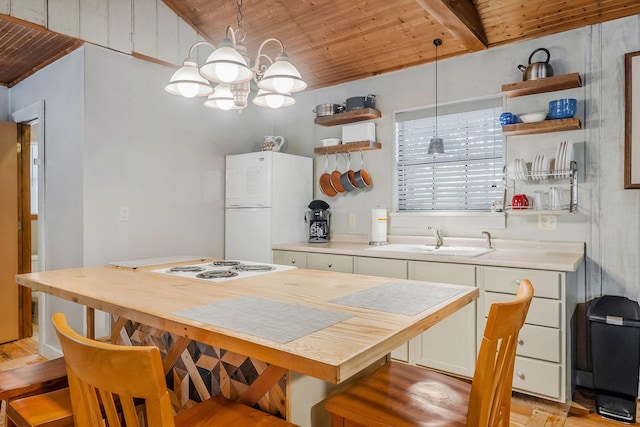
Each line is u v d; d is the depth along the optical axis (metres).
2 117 3.75
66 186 3.07
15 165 3.68
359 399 1.31
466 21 2.69
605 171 2.66
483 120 3.22
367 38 3.28
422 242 3.39
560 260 2.41
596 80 2.69
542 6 2.67
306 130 4.16
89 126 2.92
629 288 2.59
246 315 1.27
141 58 3.23
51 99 3.24
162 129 3.40
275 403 1.37
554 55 2.84
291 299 1.49
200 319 1.23
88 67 2.91
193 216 3.63
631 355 2.24
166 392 0.84
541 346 2.32
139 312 1.35
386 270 2.92
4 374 1.58
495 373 1.12
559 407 2.33
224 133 3.92
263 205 3.60
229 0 3.22
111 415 0.91
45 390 1.53
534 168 2.80
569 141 2.72
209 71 1.65
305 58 3.67
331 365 0.88
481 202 3.24
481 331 2.52
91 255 2.94
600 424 2.24
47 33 2.76
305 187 3.94
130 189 3.17
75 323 3.03
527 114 2.79
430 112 3.44
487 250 2.91
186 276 2.00
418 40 3.18
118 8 3.08
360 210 3.78
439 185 3.44
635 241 2.57
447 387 1.40
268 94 1.92
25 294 3.76
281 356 0.97
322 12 3.13
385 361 1.79
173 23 3.44
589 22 2.69
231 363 1.53
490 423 1.13
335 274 2.03
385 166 3.63
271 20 3.33
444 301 1.45
